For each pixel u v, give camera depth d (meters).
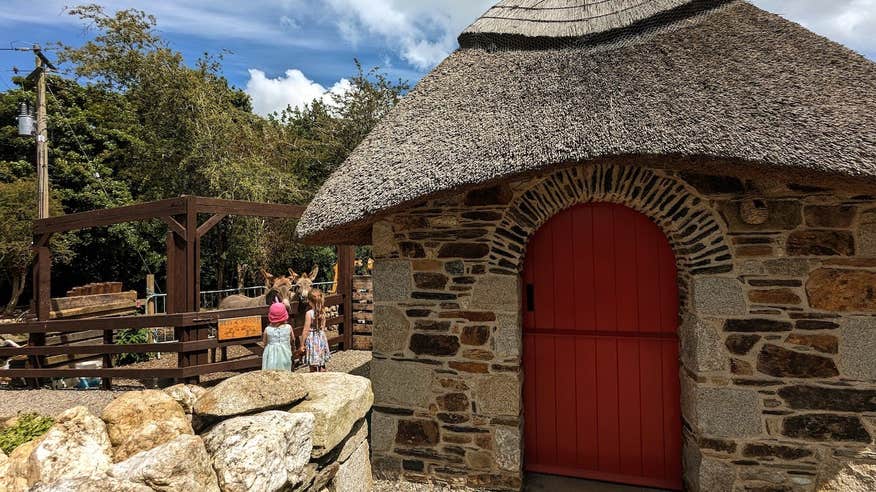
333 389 2.48
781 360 2.79
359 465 2.66
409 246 3.49
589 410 3.43
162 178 13.32
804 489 2.71
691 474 3.00
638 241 3.34
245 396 1.96
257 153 14.62
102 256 14.92
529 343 3.54
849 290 2.72
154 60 12.67
